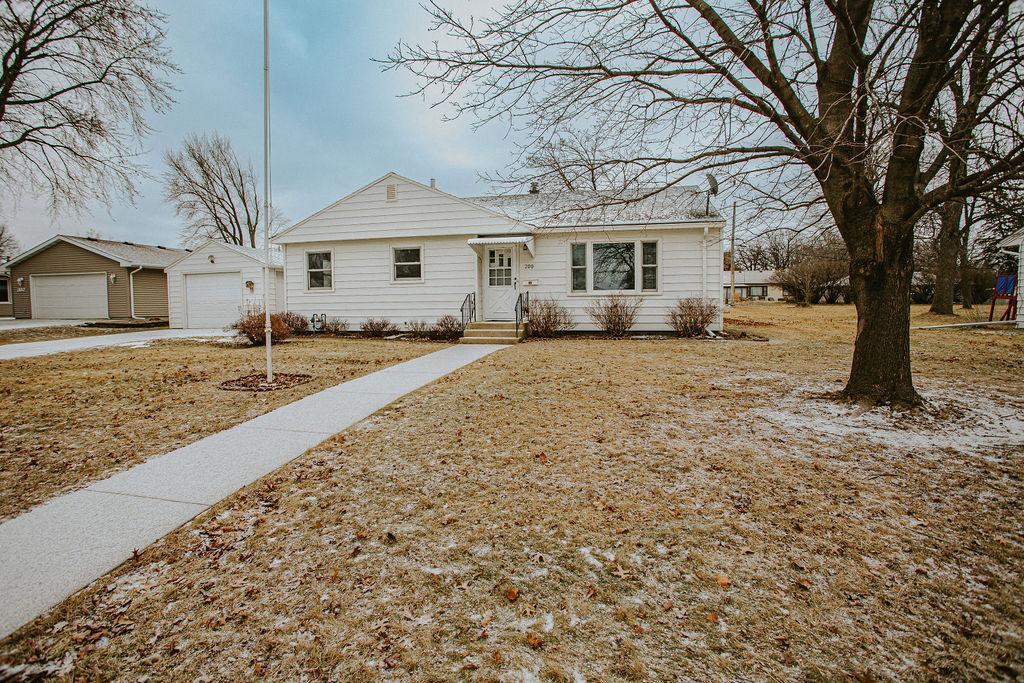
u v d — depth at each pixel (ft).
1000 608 7.48
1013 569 8.46
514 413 18.26
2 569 8.77
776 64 17.28
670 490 11.68
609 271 47.24
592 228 44.45
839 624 7.19
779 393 20.89
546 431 16.12
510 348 38.11
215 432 16.78
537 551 9.26
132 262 78.43
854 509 10.62
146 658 6.72
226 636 7.15
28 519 10.64
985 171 14.98
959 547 9.14
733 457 13.64
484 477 12.62
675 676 6.26
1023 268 49.34
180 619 7.52
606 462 13.44
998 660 6.44
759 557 8.93
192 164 120.57
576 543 9.52
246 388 23.68
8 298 99.14
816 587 8.05
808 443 14.65
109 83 55.06
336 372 27.96
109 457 14.42
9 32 49.03
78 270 81.00
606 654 6.68
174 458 14.30
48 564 8.94
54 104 53.78
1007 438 14.69
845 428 15.96
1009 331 46.47
